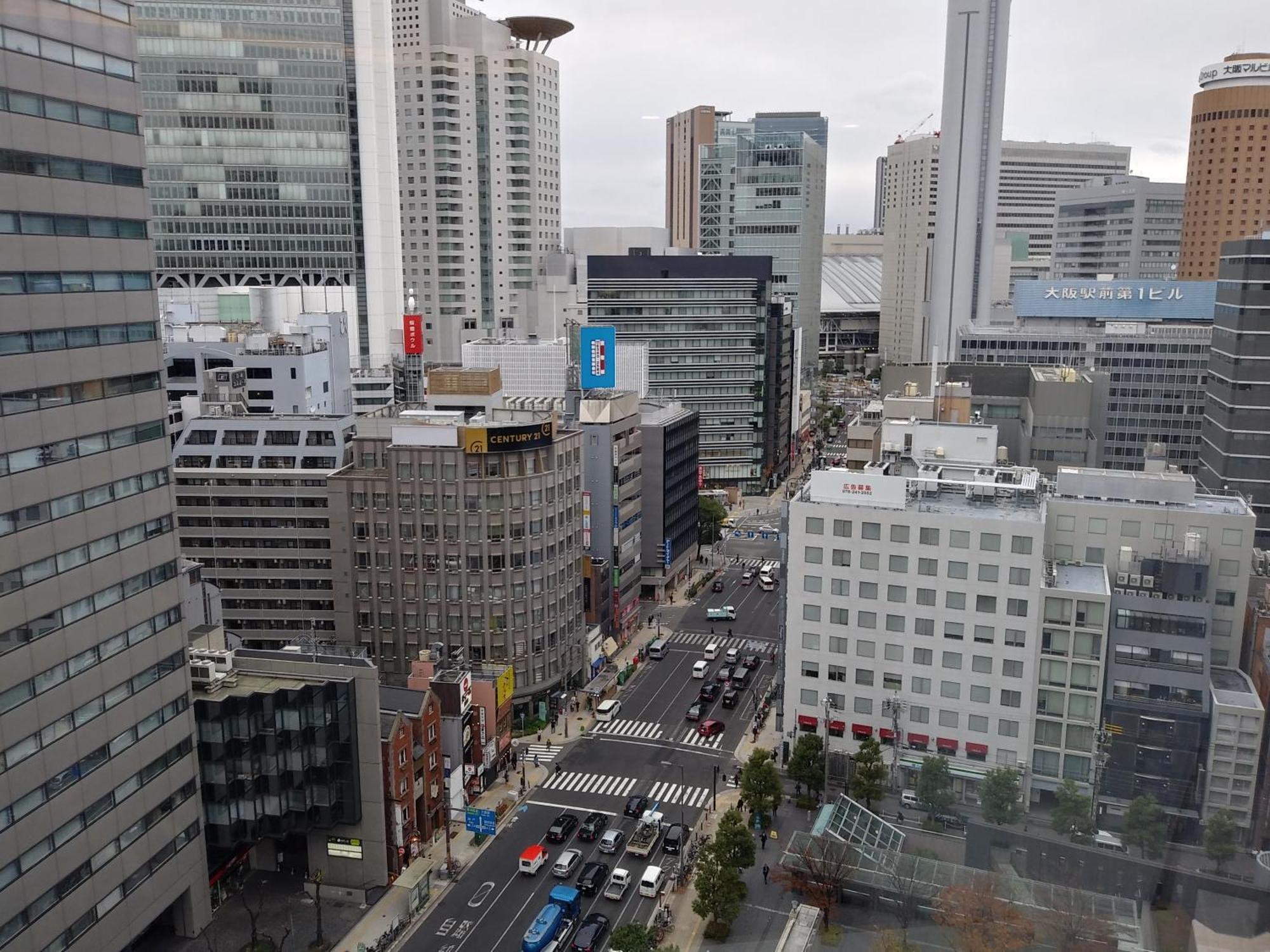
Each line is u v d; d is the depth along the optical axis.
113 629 71.25
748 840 85.19
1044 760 97.06
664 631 164.50
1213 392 184.50
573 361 181.62
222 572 135.62
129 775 73.19
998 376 176.25
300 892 89.75
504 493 121.62
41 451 64.50
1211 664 95.75
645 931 78.38
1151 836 67.81
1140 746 86.56
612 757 118.75
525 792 110.12
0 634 61.56
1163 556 97.00
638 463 166.25
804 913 65.94
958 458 126.19
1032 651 96.50
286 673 88.62
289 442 138.00
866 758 94.00
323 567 134.00
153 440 75.06
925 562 100.06
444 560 123.00
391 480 122.62
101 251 69.25
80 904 68.62
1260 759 84.94
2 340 61.28
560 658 131.12
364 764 88.12
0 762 61.72
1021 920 59.53
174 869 78.88
